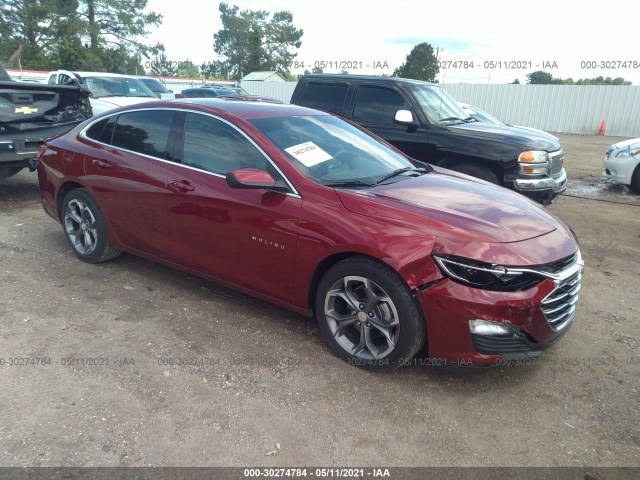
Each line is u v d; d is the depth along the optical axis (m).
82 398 2.88
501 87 22.67
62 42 36.47
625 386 3.17
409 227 2.96
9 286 4.25
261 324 3.78
